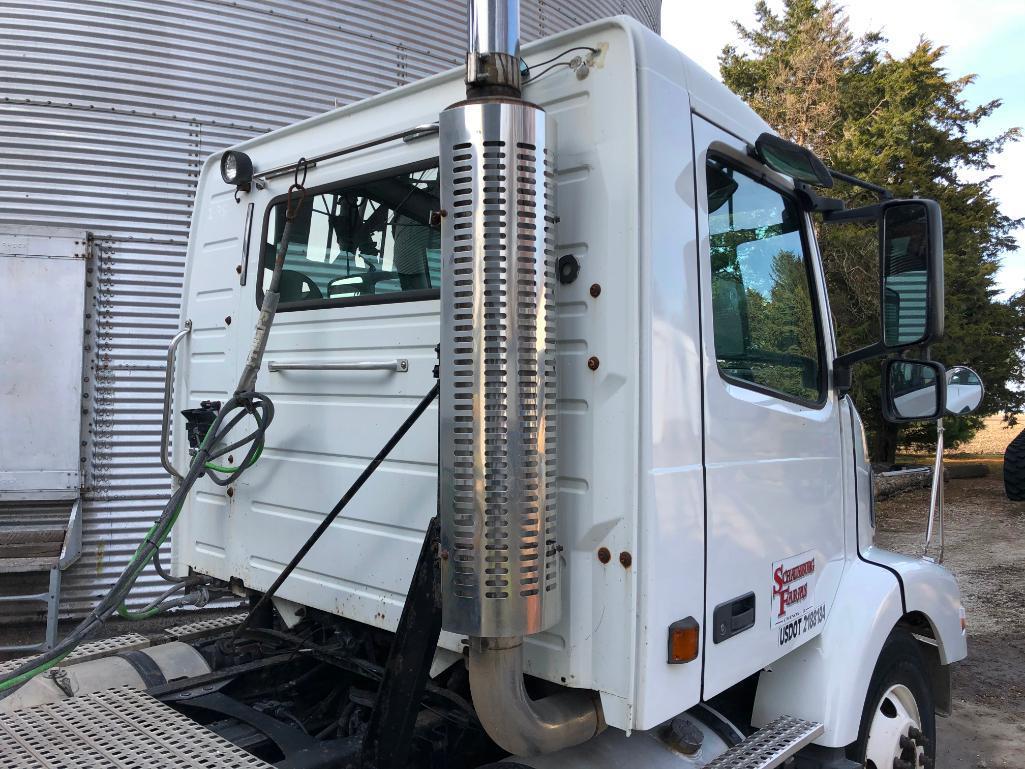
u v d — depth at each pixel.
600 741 2.20
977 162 18.05
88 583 5.96
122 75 6.06
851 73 18.84
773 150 2.39
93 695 2.48
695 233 2.14
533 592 1.86
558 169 2.07
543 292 1.90
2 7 5.82
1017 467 6.53
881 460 14.47
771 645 2.39
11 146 5.88
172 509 2.43
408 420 2.23
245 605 3.87
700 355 2.12
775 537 2.44
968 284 14.75
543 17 7.29
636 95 1.95
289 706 2.78
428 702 2.50
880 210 2.45
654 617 1.89
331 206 2.82
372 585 2.50
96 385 6.08
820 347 2.92
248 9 6.34
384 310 2.54
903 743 2.96
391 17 6.86
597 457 1.95
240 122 6.41
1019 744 4.59
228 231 3.28
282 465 2.85
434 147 2.47
